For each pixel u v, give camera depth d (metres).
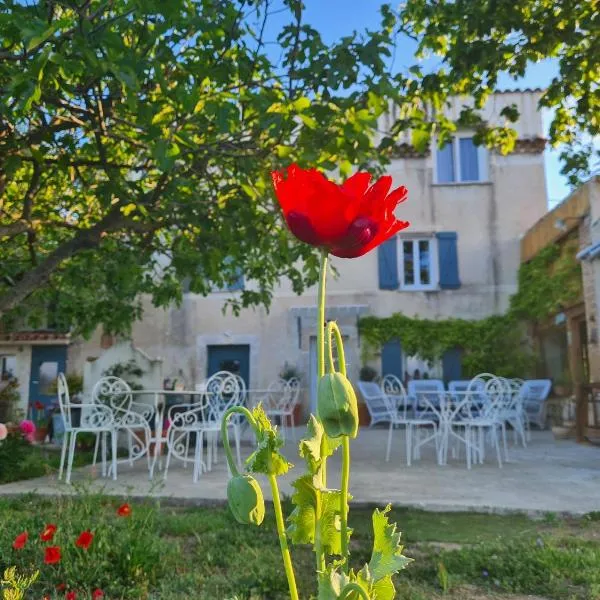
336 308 14.43
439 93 5.90
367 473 6.21
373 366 14.23
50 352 14.53
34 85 2.90
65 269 6.47
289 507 4.35
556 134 6.84
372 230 1.06
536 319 13.55
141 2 3.06
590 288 10.31
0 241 5.46
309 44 4.25
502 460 7.30
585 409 9.55
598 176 10.14
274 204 5.07
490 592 2.87
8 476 5.81
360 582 0.99
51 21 3.29
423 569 3.13
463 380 13.96
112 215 5.07
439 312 14.39
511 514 4.45
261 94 4.14
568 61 5.49
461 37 5.29
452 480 5.75
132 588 2.80
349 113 4.59
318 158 4.57
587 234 10.44
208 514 4.34
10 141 4.21
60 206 7.19
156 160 3.60
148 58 3.68
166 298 6.34
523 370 13.69
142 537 3.22
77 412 10.12
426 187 14.83
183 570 3.14
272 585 2.83
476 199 14.71
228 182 5.64
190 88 3.95
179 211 4.96
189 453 8.42
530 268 13.45
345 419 0.98
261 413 1.14
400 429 12.89
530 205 14.56
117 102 4.84
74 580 2.81
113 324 6.93
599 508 4.45
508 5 4.93
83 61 3.12
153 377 9.20
